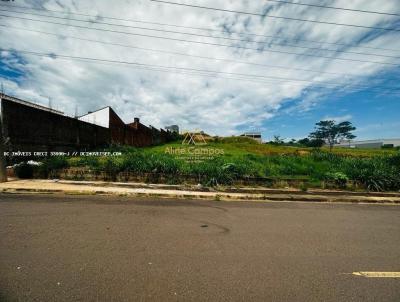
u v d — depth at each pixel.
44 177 9.99
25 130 12.35
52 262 3.26
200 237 4.50
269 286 2.97
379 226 6.02
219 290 2.82
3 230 4.36
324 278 3.24
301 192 10.05
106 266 3.23
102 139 23.06
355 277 3.32
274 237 4.73
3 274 2.91
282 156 17.08
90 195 7.80
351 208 8.16
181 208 6.73
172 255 3.67
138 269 3.20
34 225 4.69
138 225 5.00
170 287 2.83
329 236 4.99
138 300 2.56
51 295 2.56
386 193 10.78
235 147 28.92
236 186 10.41
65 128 16.33
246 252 3.94
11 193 7.57
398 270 3.60
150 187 9.26
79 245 3.85
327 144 81.19
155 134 45.19
